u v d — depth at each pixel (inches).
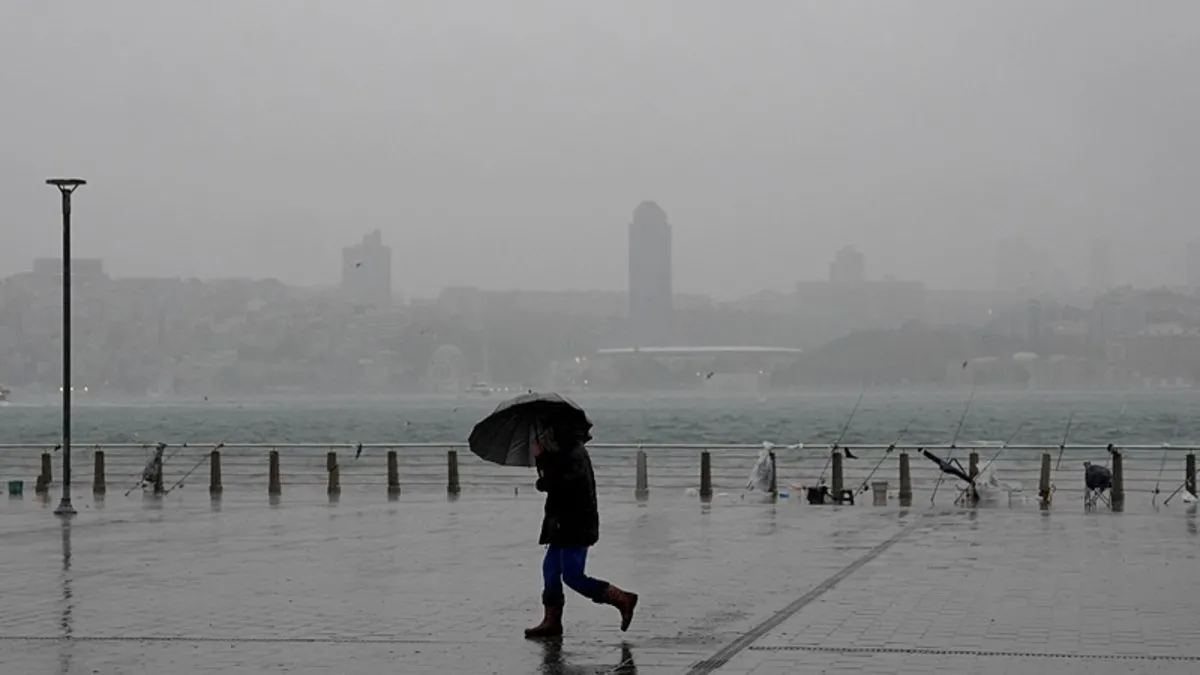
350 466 1902.1
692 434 3922.2
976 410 6702.8
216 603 597.3
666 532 923.4
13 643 500.4
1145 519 1015.6
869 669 443.8
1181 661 455.5
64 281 1104.2
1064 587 637.3
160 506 1178.6
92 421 6574.8
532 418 516.7
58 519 1043.3
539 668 450.0
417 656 472.7
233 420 6294.3
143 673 444.8
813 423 4852.4
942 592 622.5
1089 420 4837.6
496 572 705.0
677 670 444.8
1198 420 4576.8
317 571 710.5
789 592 626.2
